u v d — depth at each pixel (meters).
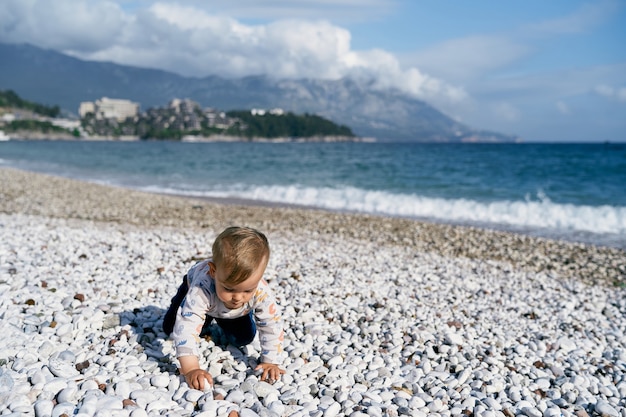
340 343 1.85
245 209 6.85
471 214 7.16
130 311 1.92
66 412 1.14
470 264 4.04
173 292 2.26
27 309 1.83
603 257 4.63
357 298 2.40
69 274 2.42
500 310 2.56
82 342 1.60
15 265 2.48
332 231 5.42
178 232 4.63
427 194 8.85
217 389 1.35
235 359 1.60
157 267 2.72
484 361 1.79
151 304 2.06
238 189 9.70
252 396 1.33
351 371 1.58
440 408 1.39
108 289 2.20
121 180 11.61
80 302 1.96
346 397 1.38
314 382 1.48
